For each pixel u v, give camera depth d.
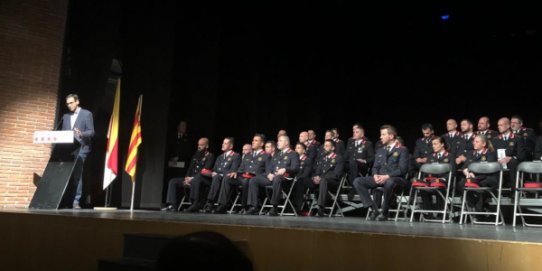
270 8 11.73
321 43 12.75
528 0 10.21
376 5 11.48
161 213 6.17
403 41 12.04
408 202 6.36
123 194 8.65
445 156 6.70
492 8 10.68
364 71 12.68
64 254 4.40
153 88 9.05
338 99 12.91
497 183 5.88
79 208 6.60
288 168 7.25
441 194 5.98
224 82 11.06
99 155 8.77
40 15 7.44
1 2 7.10
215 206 7.93
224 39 11.13
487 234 3.16
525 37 10.65
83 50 8.23
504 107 10.88
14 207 6.42
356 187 6.19
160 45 9.18
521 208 6.16
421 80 11.91
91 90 8.30
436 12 11.26
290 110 12.75
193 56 10.06
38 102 7.30
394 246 2.83
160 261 1.01
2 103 6.96
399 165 6.12
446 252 2.67
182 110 9.81
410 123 12.03
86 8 8.29
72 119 6.55
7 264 4.77
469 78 11.30
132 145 7.20
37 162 7.20
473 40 11.22
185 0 9.91
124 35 8.97
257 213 7.18
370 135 12.55
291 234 3.24
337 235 3.04
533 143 6.71
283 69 12.38
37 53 7.36
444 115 11.59
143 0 9.16
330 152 7.70
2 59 7.01
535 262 2.39
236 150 11.08
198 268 0.98
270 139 12.02
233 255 1.00
